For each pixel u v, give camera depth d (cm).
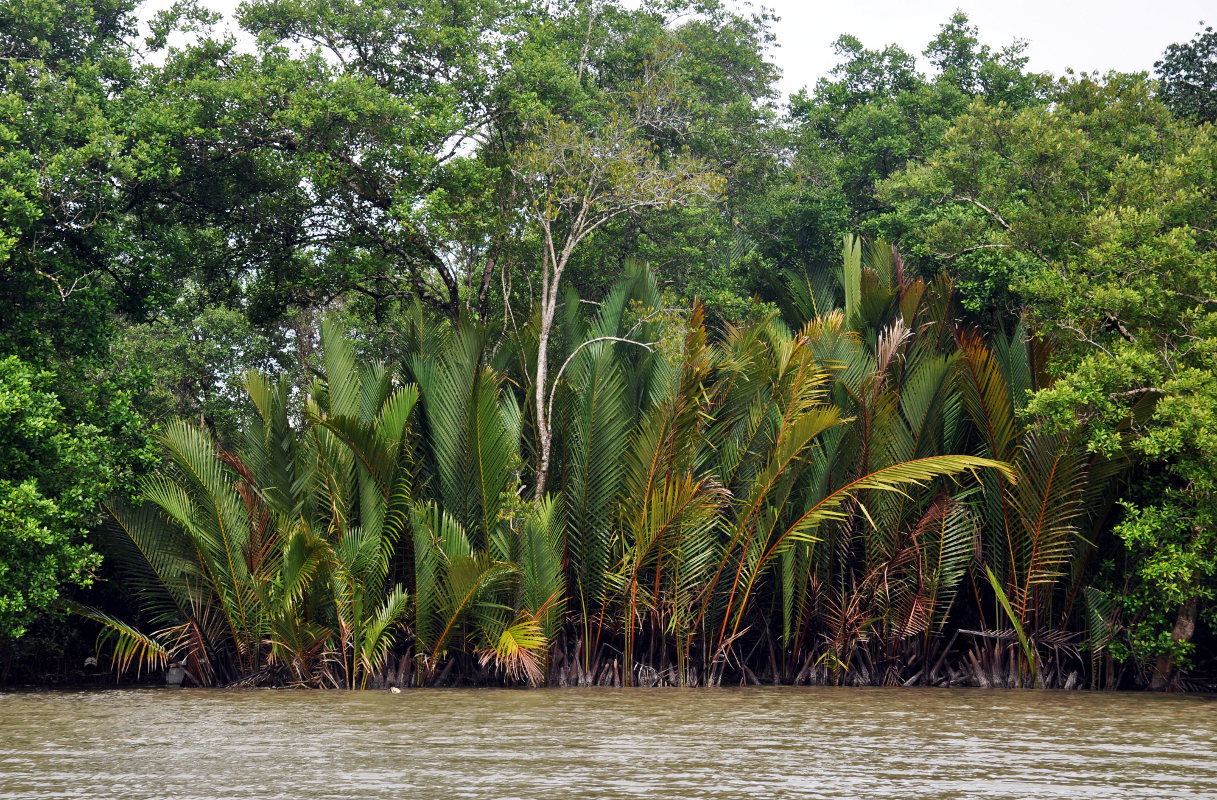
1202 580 1845
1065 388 1706
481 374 1780
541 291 2573
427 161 2152
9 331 1958
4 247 1755
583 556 1870
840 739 1249
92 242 2041
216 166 2317
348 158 2277
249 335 3291
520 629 1753
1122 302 1769
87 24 2261
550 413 1903
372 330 3231
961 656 2012
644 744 1207
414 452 1938
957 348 2005
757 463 1909
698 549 1850
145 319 2242
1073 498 1853
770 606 2033
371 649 1780
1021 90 3141
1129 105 2127
